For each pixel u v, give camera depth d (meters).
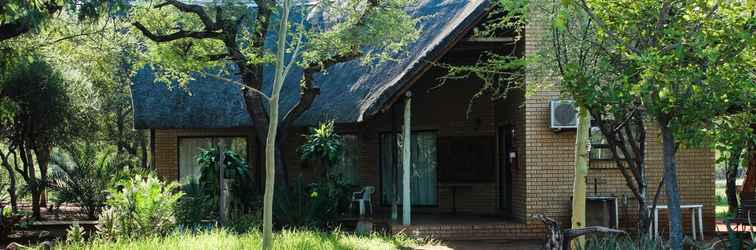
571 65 8.67
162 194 14.55
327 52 15.98
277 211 17.02
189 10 16.33
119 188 20.22
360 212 18.94
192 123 20.02
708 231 17.03
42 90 23.78
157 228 14.08
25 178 24.48
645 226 10.32
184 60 16.34
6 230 17.41
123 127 35.44
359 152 21.00
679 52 7.51
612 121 10.66
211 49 17.36
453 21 17.05
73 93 25.58
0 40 14.05
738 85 7.76
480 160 19.62
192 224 15.95
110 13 14.16
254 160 21.19
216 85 20.83
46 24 13.66
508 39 15.66
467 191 19.95
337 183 18.11
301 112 17.77
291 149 20.98
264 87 20.28
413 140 20.61
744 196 15.66
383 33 15.32
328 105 18.78
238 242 12.38
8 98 22.47
